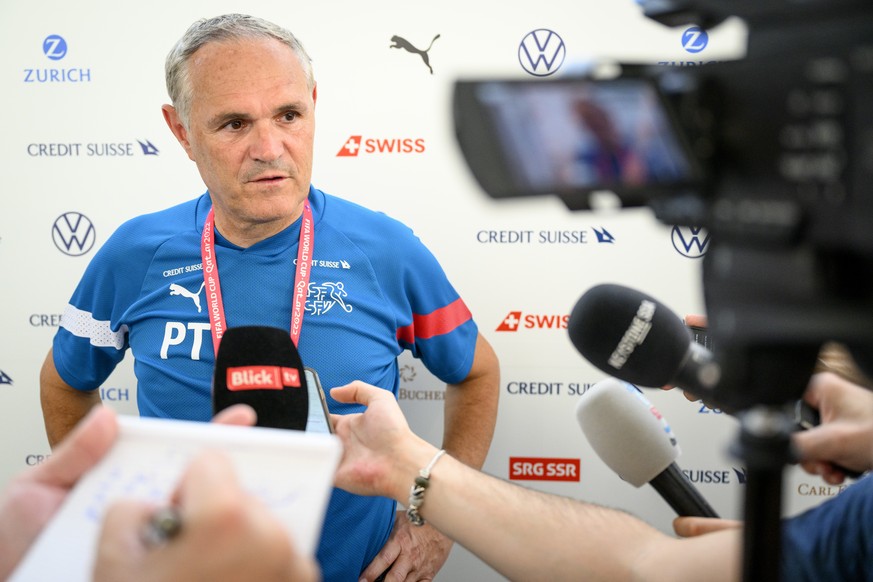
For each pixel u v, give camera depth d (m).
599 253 2.33
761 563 0.61
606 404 1.23
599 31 2.22
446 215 2.33
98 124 2.33
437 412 2.42
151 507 0.54
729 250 0.56
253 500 0.53
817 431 1.07
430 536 2.01
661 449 1.23
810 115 0.49
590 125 0.55
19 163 2.35
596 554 1.05
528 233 2.33
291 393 1.23
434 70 2.27
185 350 1.88
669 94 0.54
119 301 2.01
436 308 2.08
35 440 2.46
